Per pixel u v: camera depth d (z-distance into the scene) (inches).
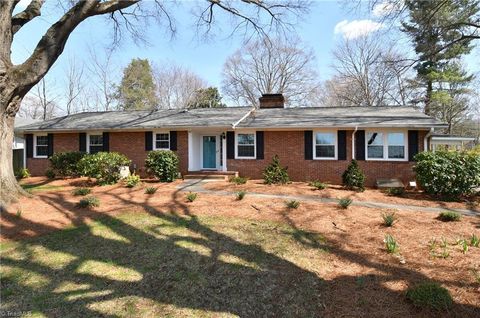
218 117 662.5
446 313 142.9
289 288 176.9
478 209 362.3
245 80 1686.8
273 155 609.6
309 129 584.7
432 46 562.6
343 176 512.4
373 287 173.0
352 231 272.2
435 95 1021.2
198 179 597.9
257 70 1660.9
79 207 355.3
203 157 695.1
